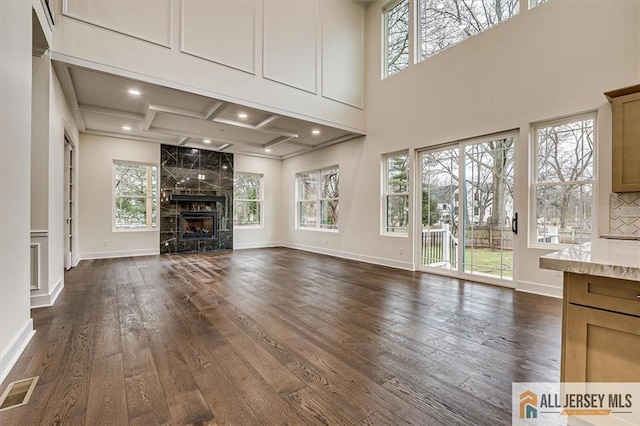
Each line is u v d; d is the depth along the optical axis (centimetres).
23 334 222
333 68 571
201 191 755
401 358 211
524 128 389
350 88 596
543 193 379
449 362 205
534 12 380
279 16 501
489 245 430
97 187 624
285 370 194
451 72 471
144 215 690
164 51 393
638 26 306
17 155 213
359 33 612
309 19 539
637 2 307
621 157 299
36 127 311
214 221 778
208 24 428
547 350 222
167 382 179
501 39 412
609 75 323
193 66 416
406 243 538
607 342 128
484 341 238
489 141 432
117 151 646
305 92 533
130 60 369
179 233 724
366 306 325
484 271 436
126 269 520
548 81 368
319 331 257
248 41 466
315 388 174
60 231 385
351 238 651
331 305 328
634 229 306
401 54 564
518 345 231
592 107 333
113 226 647
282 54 504
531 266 381
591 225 340
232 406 157
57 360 204
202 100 449
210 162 771
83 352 216
